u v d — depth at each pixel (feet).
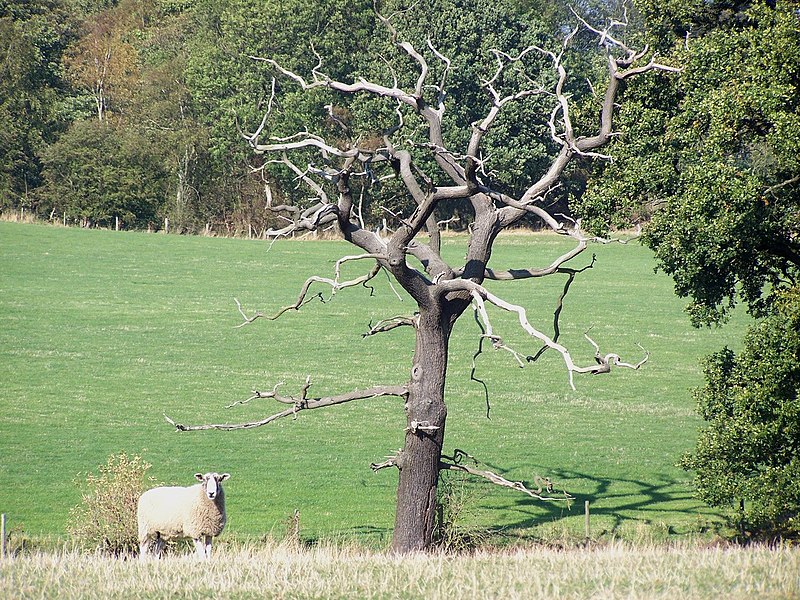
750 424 254.68
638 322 651.66
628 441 422.82
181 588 160.25
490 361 567.59
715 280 269.23
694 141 266.16
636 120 286.25
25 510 322.75
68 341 576.61
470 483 359.87
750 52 257.75
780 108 242.99
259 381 512.22
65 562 185.78
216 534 237.25
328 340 602.85
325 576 168.55
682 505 337.93
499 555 197.88
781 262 272.72
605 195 287.48
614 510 331.36
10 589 160.45
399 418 458.50
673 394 499.51
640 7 301.84
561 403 483.92
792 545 265.34
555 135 259.19
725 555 179.63
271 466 382.42
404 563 181.88
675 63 283.79
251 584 161.99
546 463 391.86
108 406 458.50
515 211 264.11
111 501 259.19
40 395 471.62
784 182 244.01
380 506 337.31
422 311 250.16
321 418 453.99
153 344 579.07
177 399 474.90
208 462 384.88
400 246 238.68
